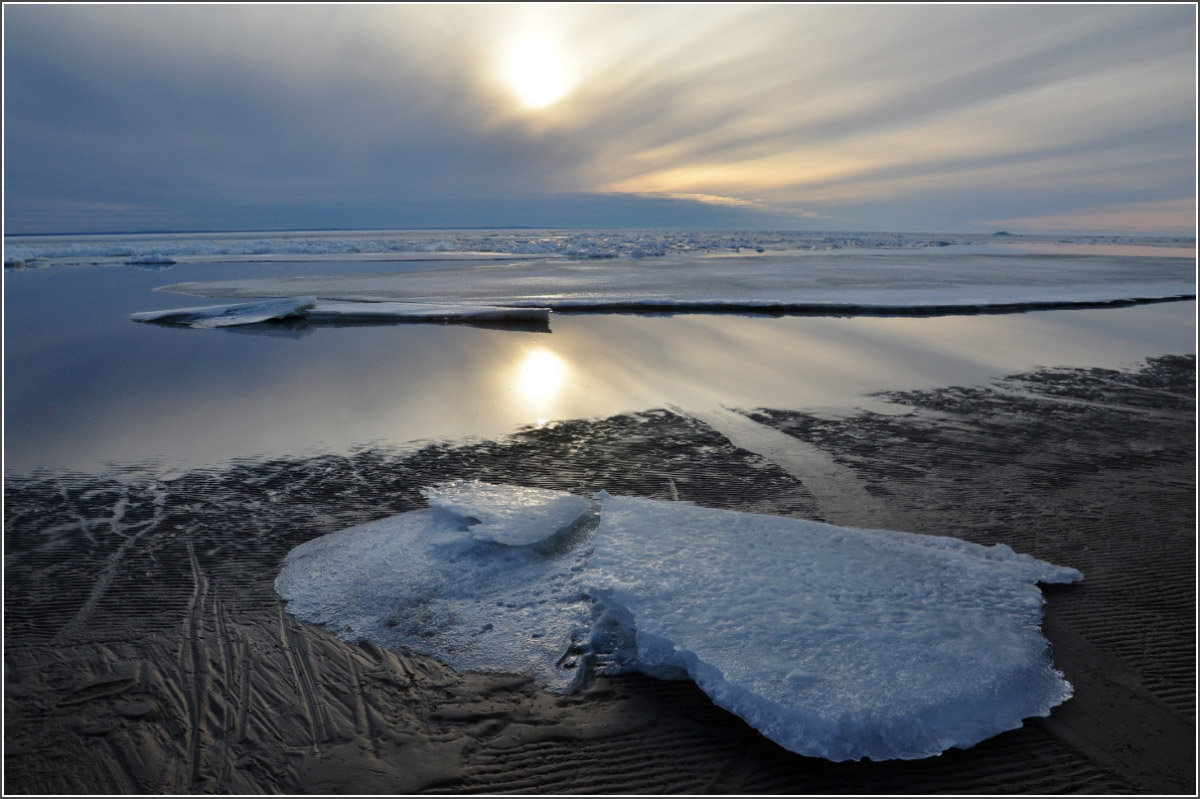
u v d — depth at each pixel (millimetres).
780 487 7234
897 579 5020
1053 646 4547
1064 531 6246
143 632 4688
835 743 3598
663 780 3549
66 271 34844
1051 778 3521
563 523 5773
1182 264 39688
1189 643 4605
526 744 3791
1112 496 7000
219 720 3957
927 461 7961
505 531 5555
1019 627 4598
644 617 4395
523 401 10281
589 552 5465
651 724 3912
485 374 11898
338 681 4266
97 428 8891
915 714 3701
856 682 3889
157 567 5504
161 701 4086
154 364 12508
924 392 10898
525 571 5285
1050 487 7238
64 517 6367
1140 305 20812
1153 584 5336
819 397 10594
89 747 3756
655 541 5406
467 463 7816
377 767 3646
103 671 4316
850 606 4625
